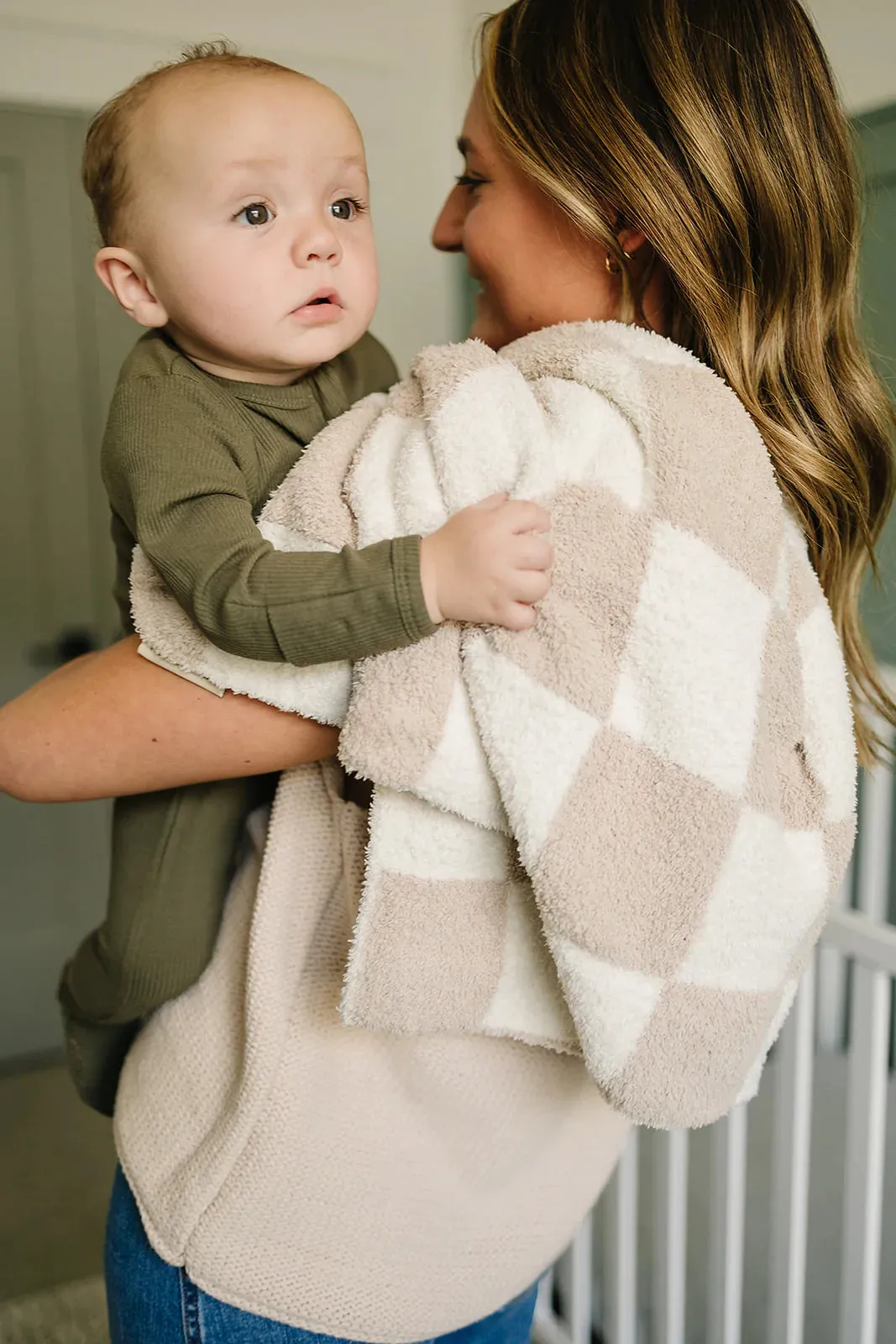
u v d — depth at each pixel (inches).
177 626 27.2
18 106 71.7
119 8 70.9
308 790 29.2
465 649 24.5
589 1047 24.9
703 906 24.4
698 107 28.0
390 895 25.9
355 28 76.6
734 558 24.8
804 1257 50.3
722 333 29.0
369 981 26.1
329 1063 29.0
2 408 92.4
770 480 26.3
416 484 25.5
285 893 29.2
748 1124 69.5
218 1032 30.8
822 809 27.9
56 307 91.4
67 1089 103.8
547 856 23.8
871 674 35.1
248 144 27.7
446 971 26.2
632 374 25.8
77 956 34.0
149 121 28.5
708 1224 64.5
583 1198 33.2
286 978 29.2
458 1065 29.2
